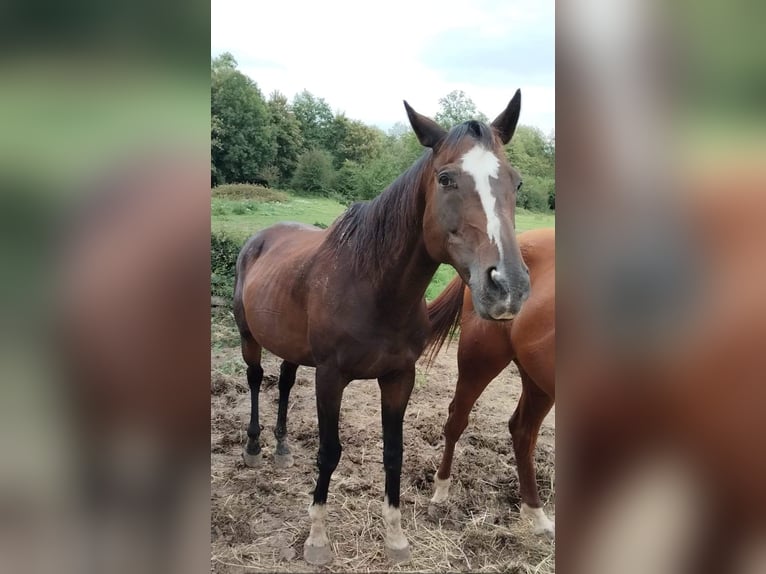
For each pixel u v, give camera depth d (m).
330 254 2.11
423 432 3.24
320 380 2.09
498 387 4.04
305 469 2.88
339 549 2.29
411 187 1.86
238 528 2.40
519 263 1.53
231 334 4.34
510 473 2.87
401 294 1.93
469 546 2.35
